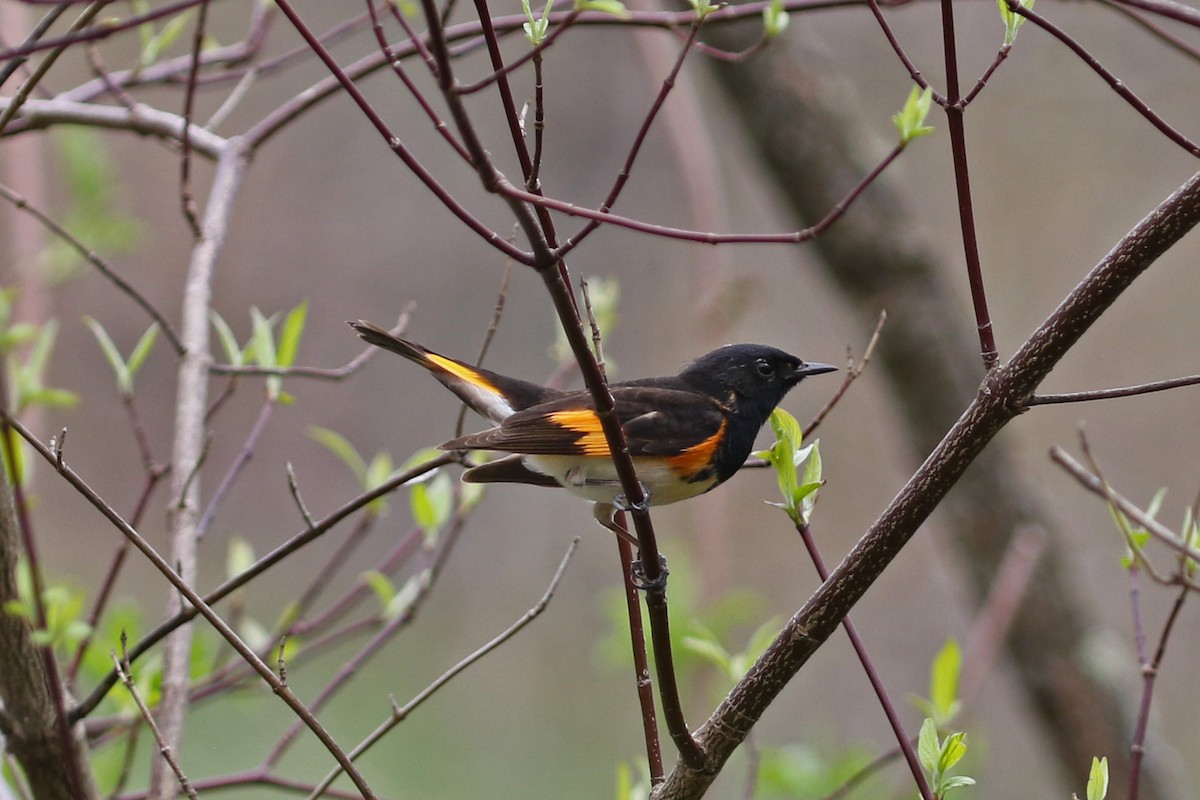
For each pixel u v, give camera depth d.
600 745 17.98
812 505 5.11
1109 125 17.92
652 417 6.82
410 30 4.69
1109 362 18.14
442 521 7.04
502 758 17.61
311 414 21.39
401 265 21.77
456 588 19.95
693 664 8.58
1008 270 18.19
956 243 18.27
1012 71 17.56
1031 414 18.06
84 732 5.54
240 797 14.82
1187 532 5.58
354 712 17.44
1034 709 11.18
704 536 9.59
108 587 6.19
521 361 21.61
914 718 17.16
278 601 19.64
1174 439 17.69
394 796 16.25
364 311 21.66
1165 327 18.03
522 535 20.45
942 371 10.96
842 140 10.85
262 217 21.62
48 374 20.83
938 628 18.08
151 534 20.22
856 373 5.44
